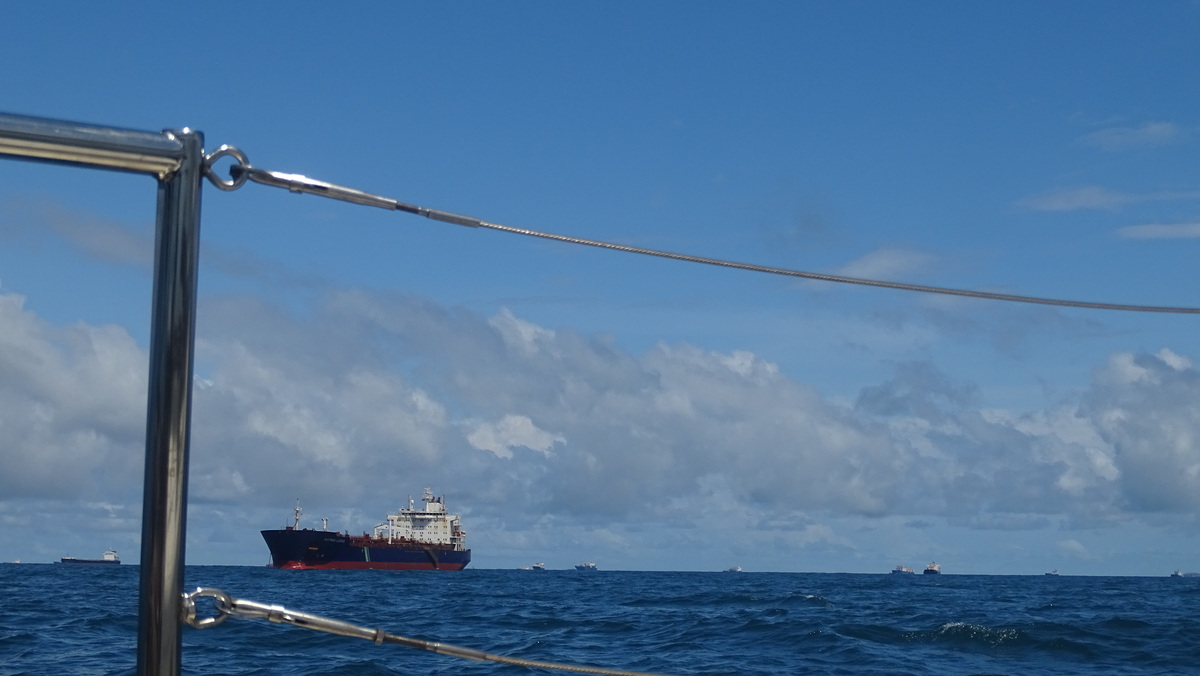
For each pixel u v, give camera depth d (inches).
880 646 1093.1
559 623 1485.0
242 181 126.1
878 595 2888.8
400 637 143.6
